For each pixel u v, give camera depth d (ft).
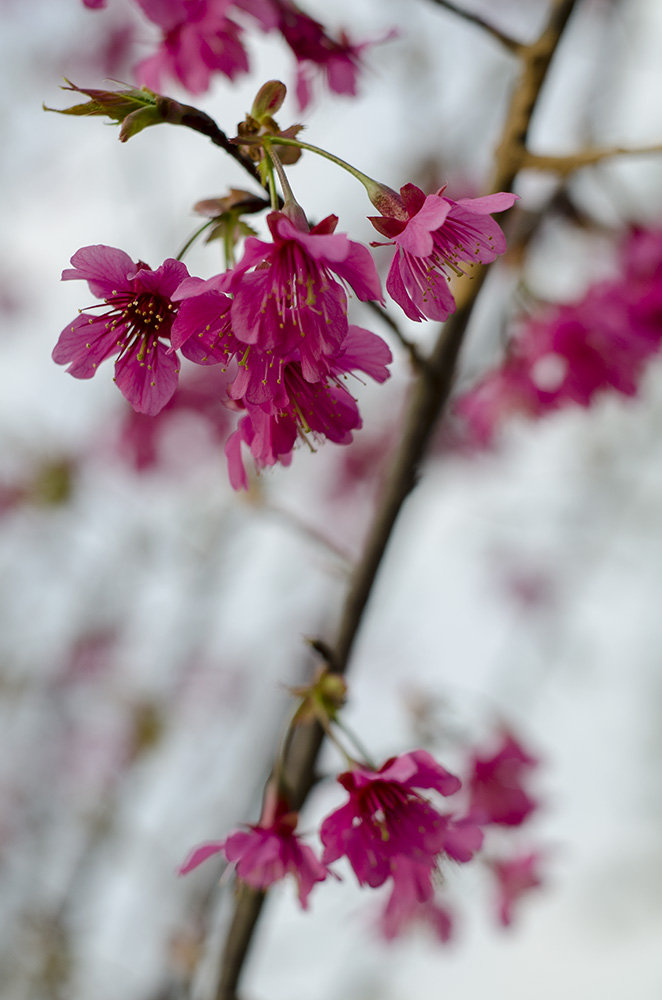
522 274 2.29
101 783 3.81
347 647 1.96
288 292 1.73
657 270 2.27
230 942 1.93
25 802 3.81
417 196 1.78
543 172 2.00
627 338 2.25
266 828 1.84
